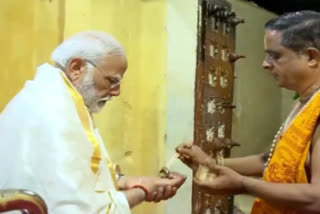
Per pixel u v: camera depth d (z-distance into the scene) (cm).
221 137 257
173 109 230
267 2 330
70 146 129
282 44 144
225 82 258
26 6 198
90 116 142
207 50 237
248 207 297
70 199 123
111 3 219
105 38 146
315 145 138
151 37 232
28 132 130
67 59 142
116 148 225
